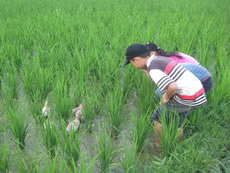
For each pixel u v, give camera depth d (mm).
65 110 3254
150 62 2436
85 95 3590
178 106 2656
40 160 2725
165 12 8656
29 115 3592
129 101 4027
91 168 2184
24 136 2947
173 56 2680
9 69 4121
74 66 4391
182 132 2959
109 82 3828
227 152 2828
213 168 2625
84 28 6652
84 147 3072
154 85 3725
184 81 2432
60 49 4777
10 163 2721
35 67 3936
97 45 5109
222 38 5891
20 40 5574
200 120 3143
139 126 2773
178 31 6199
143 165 2805
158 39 5461
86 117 3227
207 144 2895
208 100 3504
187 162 2512
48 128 2697
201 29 6605
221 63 4238
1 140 3117
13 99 3770
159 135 3014
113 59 4262
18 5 9836
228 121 3223
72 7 9570
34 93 3523
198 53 4949
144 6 10008
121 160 2836
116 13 8148
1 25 6582
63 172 2289
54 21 6953
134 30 6184
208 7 9867
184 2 10867
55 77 4039
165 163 2664
